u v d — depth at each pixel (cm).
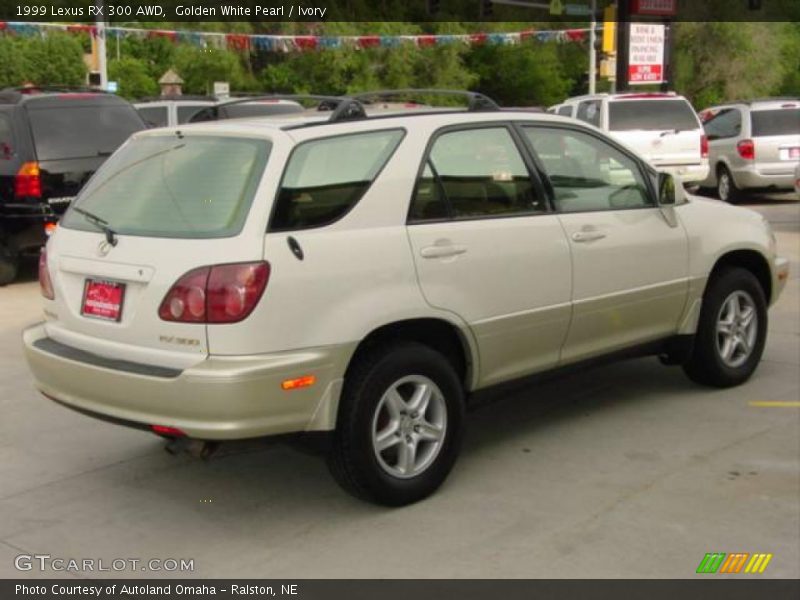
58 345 490
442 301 486
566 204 557
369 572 426
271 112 1555
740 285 653
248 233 436
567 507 485
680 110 1731
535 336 535
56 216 1062
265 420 434
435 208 496
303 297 440
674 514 475
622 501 491
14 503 506
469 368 512
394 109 534
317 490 514
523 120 550
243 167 459
